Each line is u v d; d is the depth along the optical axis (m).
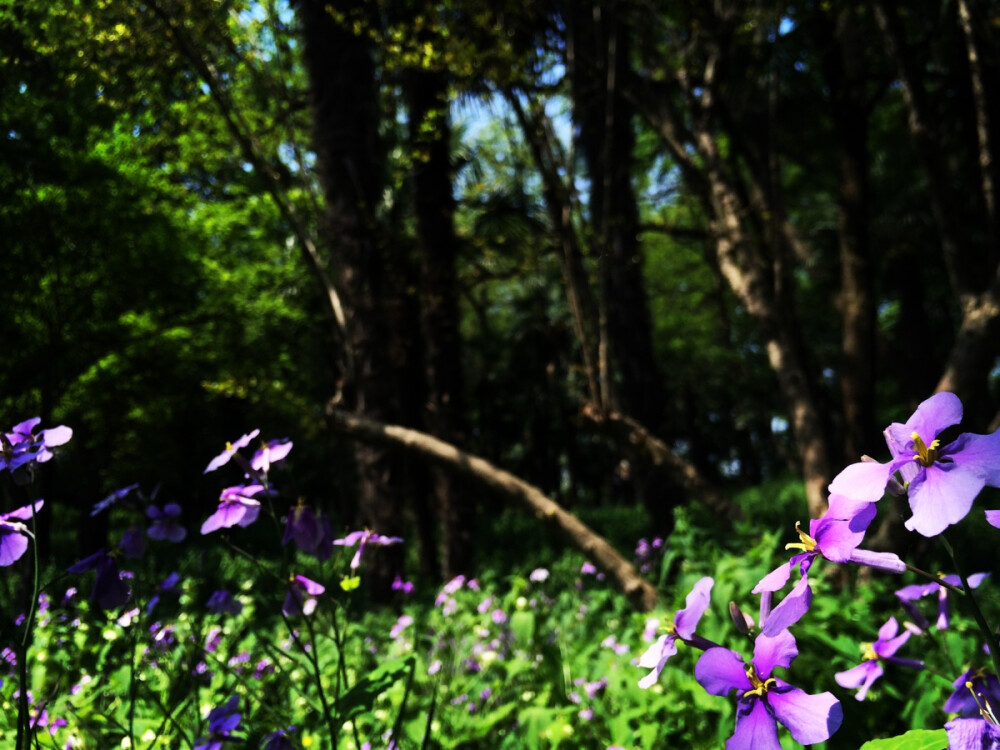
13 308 10.41
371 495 7.55
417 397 11.79
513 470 28.12
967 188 10.11
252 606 2.88
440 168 10.05
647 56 6.52
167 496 16.95
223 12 5.71
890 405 19.84
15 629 1.34
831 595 3.04
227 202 13.35
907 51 5.22
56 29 5.74
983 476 0.75
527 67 5.79
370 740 2.36
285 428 16.62
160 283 12.34
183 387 14.38
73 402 13.38
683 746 2.46
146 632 2.30
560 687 2.94
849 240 9.39
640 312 9.34
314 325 14.91
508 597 4.22
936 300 17.92
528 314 18.34
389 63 6.07
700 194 6.41
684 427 31.91
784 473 27.09
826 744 2.06
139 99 6.73
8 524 1.32
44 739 2.10
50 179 9.30
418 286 11.03
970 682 1.08
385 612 5.64
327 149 7.26
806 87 10.47
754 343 24.89
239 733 1.86
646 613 3.70
